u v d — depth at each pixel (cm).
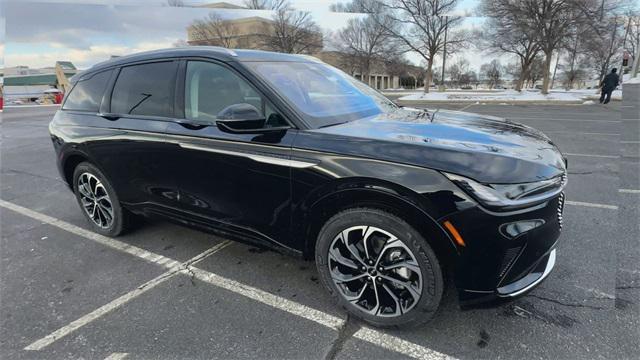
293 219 238
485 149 204
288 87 256
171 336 225
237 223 264
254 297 261
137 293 269
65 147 354
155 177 297
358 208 214
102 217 365
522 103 2025
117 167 321
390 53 3288
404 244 205
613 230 342
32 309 254
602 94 1798
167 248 336
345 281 233
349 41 3572
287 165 229
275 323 234
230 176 253
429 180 192
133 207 328
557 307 240
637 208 392
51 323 239
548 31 2300
